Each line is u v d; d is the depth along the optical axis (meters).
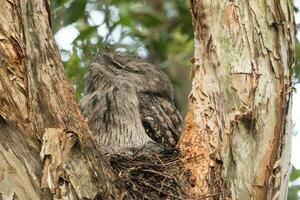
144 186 10.88
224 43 11.07
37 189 8.58
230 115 10.73
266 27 10.98
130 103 14.03
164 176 10.98
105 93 14.34
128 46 17.16
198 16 11.43
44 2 9.72
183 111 16.86
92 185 8.86
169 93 15.34
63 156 8.73
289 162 10.68
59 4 16.19
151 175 11.11
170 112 14.60
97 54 15.76
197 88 11.27
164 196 10.78
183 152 11.13
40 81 9.21
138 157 11.52
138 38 17.25
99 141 13.85
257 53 10.89
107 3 16.81
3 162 8.62
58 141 8.77
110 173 9.26
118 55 15.12
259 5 11.05
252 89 10.74
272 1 11.08
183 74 17.42
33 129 8.97
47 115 9.05
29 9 9.54
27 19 9.48
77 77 16.64
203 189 10.54
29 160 8.72
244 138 10.55
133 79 14.73
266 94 10.71
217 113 10.88
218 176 10.50
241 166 10.45
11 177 8.57
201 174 10.66
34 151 8.80
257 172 10.42
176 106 16.42
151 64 15.30
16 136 8.84
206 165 10.67
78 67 16.64
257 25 10.98
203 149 10.85
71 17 16.33
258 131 10.57
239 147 10.52
